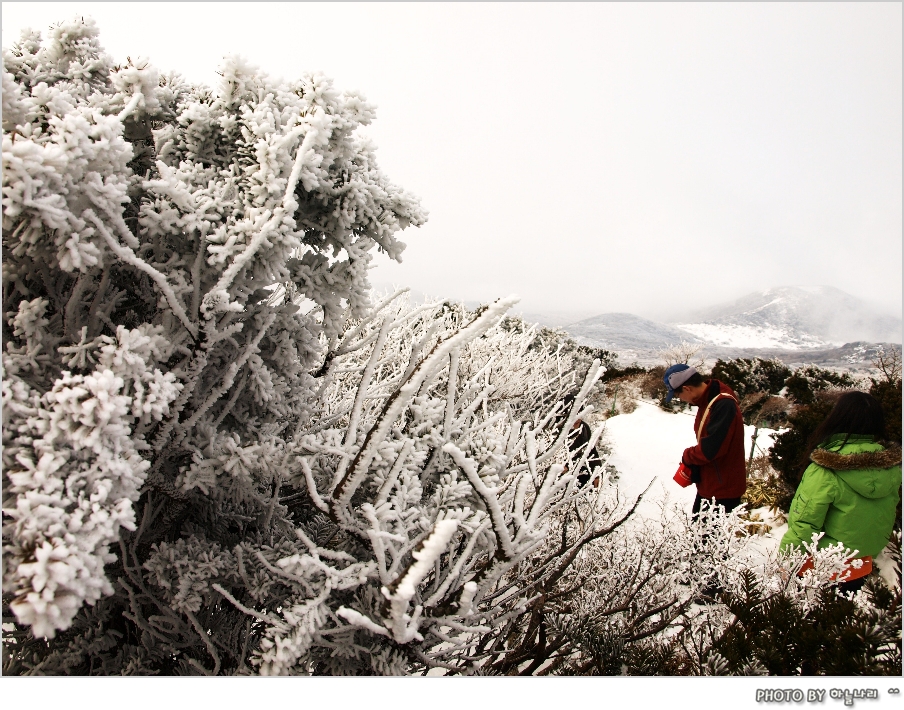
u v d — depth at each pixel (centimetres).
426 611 108
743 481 329
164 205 99
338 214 118
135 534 123
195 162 115
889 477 227
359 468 99
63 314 102
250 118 103
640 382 1505
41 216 78
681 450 790
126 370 83
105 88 118
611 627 177
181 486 113
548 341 660
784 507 428
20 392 79
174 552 112
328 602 115
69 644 119
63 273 104
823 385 1170
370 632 116
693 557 210
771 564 217
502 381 279
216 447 113
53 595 66
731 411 322
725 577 207
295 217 123
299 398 133
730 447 326
